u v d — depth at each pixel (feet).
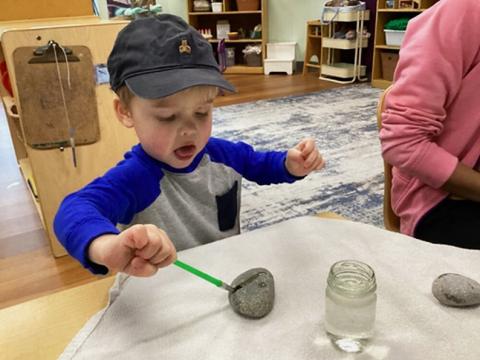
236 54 17.28
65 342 1.80
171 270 2.16
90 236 1.86
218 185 2.94
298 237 2.42
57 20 5.94
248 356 1.67
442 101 2.80
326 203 6.63
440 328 1.78
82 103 5.12
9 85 5.68
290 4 15.89
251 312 1.84
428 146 2.83
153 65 2.24
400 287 1.99
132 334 1.79
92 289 2.11
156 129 2.30
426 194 3.14
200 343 1.74
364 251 2.28
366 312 1.68
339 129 9.76
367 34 13.82
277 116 10.84
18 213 6.77
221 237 3.02
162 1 16.88
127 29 2.35
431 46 2.76
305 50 15.90
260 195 6.96
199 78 2.18
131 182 2.52
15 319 1.91
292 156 2.82
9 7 5.76
